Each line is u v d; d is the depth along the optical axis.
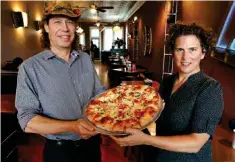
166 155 1.07
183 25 1.01
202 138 0.90
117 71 5.30
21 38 4.46
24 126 1.16
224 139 1.71
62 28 1.31
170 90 1.16
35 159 2.59
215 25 2.41
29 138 3.05
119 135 0.95
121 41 13.05
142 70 5.46
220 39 2.16
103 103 1.29
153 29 5.75
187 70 1.03
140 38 7.87
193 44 0.98
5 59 3.71
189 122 0.99
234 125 1.65
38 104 1.27
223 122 2.10
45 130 1.12
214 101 0.92
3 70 3.45
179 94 1.05
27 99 1.23
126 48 13.59
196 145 0.90
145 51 6.58
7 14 3.79
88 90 1.48
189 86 1.03
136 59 8.78
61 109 1.32
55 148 1.32
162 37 4.79
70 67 1.41
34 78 1.27
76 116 1.37
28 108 1.22
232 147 1.57
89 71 1.52
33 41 5.26
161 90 1.24
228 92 2.05
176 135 0.97
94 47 15.51
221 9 2.28
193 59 1.01
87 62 1.53
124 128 0.99
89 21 15.00
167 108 1.10
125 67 5.95
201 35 0.98
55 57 1.36
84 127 1.03
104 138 3.16
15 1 4.14
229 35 2.02
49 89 1.30
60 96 1.33
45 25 1.38
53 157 1.33
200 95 0.96
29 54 4.98
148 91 1.38
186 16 3.30
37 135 3.12
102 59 13.60
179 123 1.01
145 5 6.88
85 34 15.19
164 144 0.90
